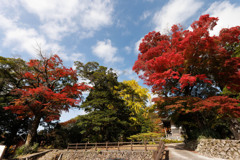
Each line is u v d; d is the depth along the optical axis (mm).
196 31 9016
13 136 16141
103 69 20406
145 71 11859
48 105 14094
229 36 8789
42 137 18766
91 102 17641
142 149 12203
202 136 10203
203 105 8523
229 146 7281
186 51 9602
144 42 14453
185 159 7957
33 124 14531
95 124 15680
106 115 16500
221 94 12344
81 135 19953
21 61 16141
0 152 4746
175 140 21844
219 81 10648
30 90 12328
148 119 22859
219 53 9508
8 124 15148
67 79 19734
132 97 23266
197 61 10289
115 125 17422
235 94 11492
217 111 8617
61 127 20781
